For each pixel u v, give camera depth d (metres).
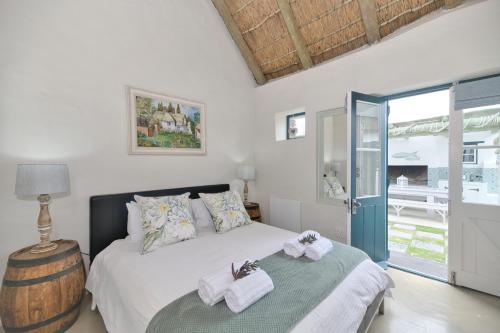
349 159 2.40
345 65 2.81
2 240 1.77
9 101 1.79
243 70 3.70
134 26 2.48
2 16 1.75
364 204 2.58
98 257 1.93
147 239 1.90
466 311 1.87
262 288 1.21
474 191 2.14
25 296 1.49
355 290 1.39
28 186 1.58
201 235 2.26
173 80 2.81
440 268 2.63
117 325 1.39
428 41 2.22
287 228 3.46
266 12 3.05
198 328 0.99
